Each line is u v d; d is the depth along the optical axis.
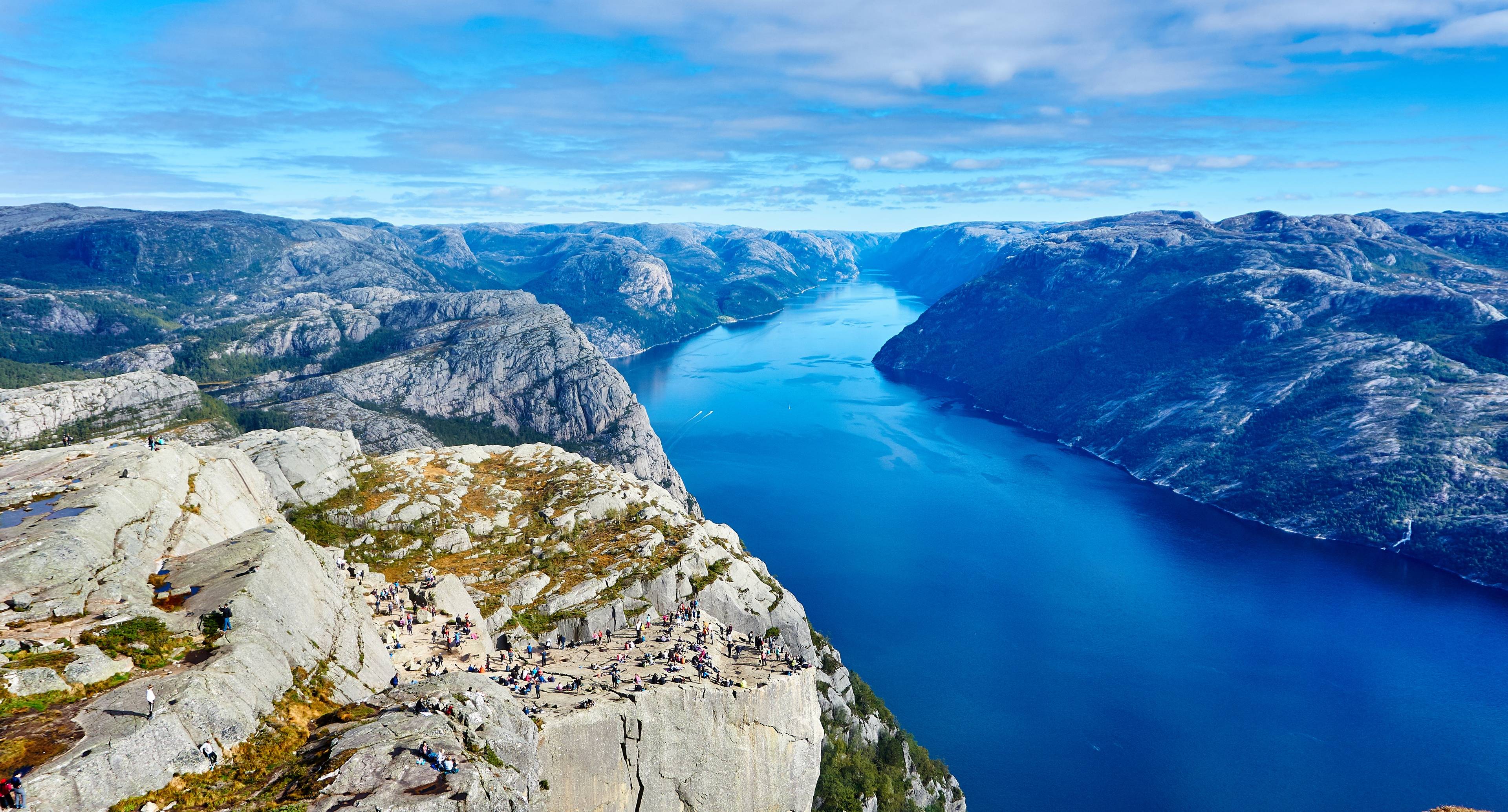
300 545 71.06
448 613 92.50
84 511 61.34
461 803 43.72
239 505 80.50
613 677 88.12
